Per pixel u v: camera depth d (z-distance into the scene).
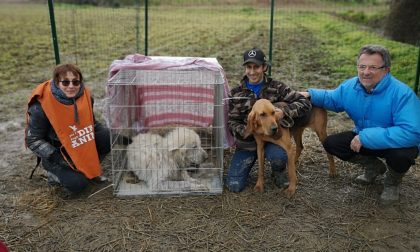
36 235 3.34
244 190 4.03
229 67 9.95
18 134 5.56
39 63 10.31
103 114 6.11
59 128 3.70
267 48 12.68
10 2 30.91
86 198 3.89
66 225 3.47
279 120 3.68
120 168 4.30
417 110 3.51
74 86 3.66
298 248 3.21
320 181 4.23
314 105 4.09
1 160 4.71
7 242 3.25
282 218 3.59
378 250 3.20
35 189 4.05
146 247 3.21
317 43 13.66
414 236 3.37
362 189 4.07
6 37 14.55
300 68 9.78
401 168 3.60
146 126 4.59
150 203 3.80
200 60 4.68
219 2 17.17
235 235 3.36
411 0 13.11
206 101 4.47
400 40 13.40
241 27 17.25
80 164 3.80
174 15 17.02
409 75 8.21
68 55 11.14
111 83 3.93
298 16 20.47
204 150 4.34
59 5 18.48
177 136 4.08
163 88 4.43
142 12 15.49
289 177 3.89
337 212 3.69
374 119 3.73
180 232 3.39
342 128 5.78
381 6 20.95
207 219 3.57
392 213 3.68
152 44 12.99
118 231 3.40
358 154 3.96
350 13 21.17
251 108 3.95
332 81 8.48
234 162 4.14
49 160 3.82
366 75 3.54
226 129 4.40
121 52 11.27
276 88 3.98
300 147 4.40
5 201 3.82
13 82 8.44
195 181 4.05
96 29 14.65
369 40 12.94
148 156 3.99
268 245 3.25
